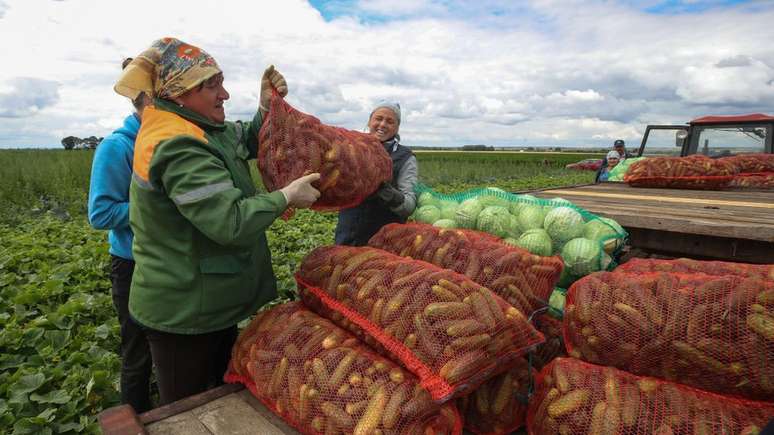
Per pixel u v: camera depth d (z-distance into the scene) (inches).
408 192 133.0
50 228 333.1
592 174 1009.5
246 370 81.7
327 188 93.6
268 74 92.4
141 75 80.8
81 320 172.9
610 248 114.0
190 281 81.3
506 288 84.6
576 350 76.5
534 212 123.0
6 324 162.7
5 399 123.9
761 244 122.2
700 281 70.9
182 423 71.6
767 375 61.5
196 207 72.7
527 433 74.0
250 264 89.4
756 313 63.6
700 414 62.2
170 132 77.6
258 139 92.7
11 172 501.7
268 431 70.4
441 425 68.3
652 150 413.7
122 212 107.4
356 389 67.6
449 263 91.3
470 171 957.8
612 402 65.2
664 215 140.1
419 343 68.4
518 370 79.7
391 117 136.4
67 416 117.8
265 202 77.4
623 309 71.4
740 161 245.1
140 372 115.6
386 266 82.0
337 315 83.4
